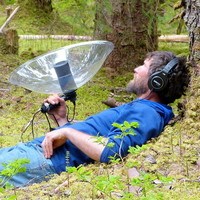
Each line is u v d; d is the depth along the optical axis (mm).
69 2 8094
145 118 4406
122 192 3623
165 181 3443
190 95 4727
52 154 4477
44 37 12055
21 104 7660
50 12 13789
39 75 4770
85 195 3707
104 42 4824
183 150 4273
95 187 3553
